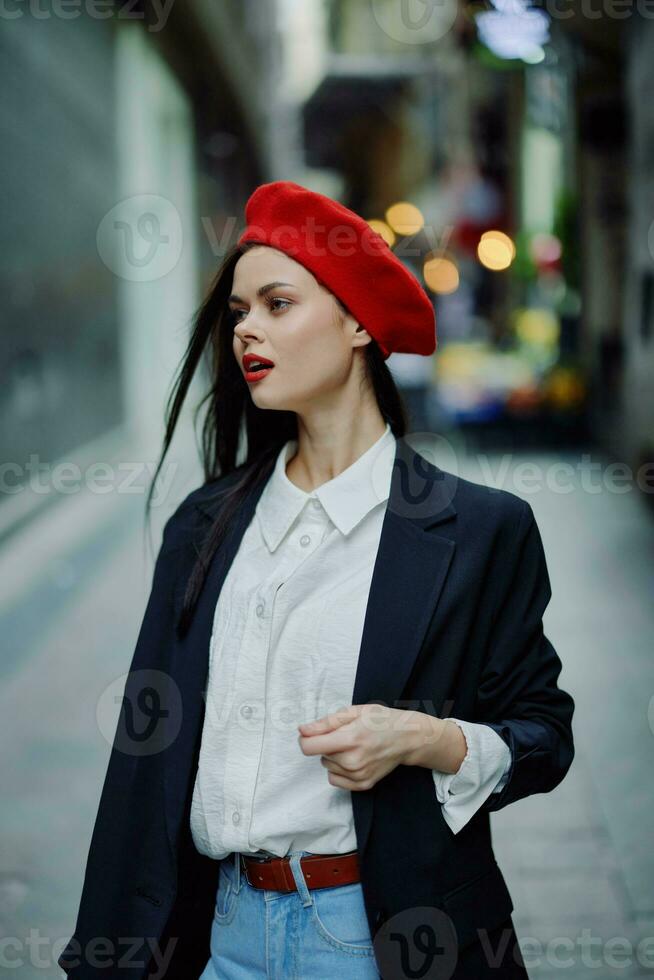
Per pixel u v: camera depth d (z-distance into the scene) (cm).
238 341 133
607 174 1085
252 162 2297
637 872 292
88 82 877
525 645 136
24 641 482
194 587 137
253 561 137
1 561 600
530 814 328
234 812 128
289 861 127
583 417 1139
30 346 704
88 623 513
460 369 1275
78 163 845
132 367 1048
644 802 332
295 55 2647
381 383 139
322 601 130
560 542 691
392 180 2967
